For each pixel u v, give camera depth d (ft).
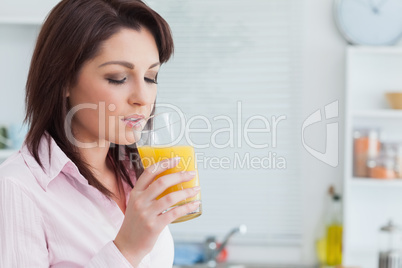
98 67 3.60
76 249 3.67
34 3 11.09
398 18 10.73
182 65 11.41
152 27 3.82
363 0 10.75
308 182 11.16
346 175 10.21
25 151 3.78
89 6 3.59
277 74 11.23
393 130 10.80
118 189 4.40
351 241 10.87
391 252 10.09
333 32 11.05
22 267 3.42
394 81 10.77
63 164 3.70
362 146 10.41
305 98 11.16
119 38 3.60
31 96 3.84
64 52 3.61
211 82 11.36
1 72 10.78
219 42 11.35
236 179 11.32
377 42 10.77
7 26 10.74
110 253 3.23
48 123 3.83
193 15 11.38
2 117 10.82
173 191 3.43
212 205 11.37
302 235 11.21
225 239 10.62
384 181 10.13
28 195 3.55
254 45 11.28
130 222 3.24
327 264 10.49
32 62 3.84
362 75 10.82
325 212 10.96
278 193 11.27
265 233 11.32
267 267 10.89
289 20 11.19
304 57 11.14
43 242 3.58
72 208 3.75
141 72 3.68
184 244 11.34
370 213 10.85
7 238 3.40
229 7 11.33
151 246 3.27
